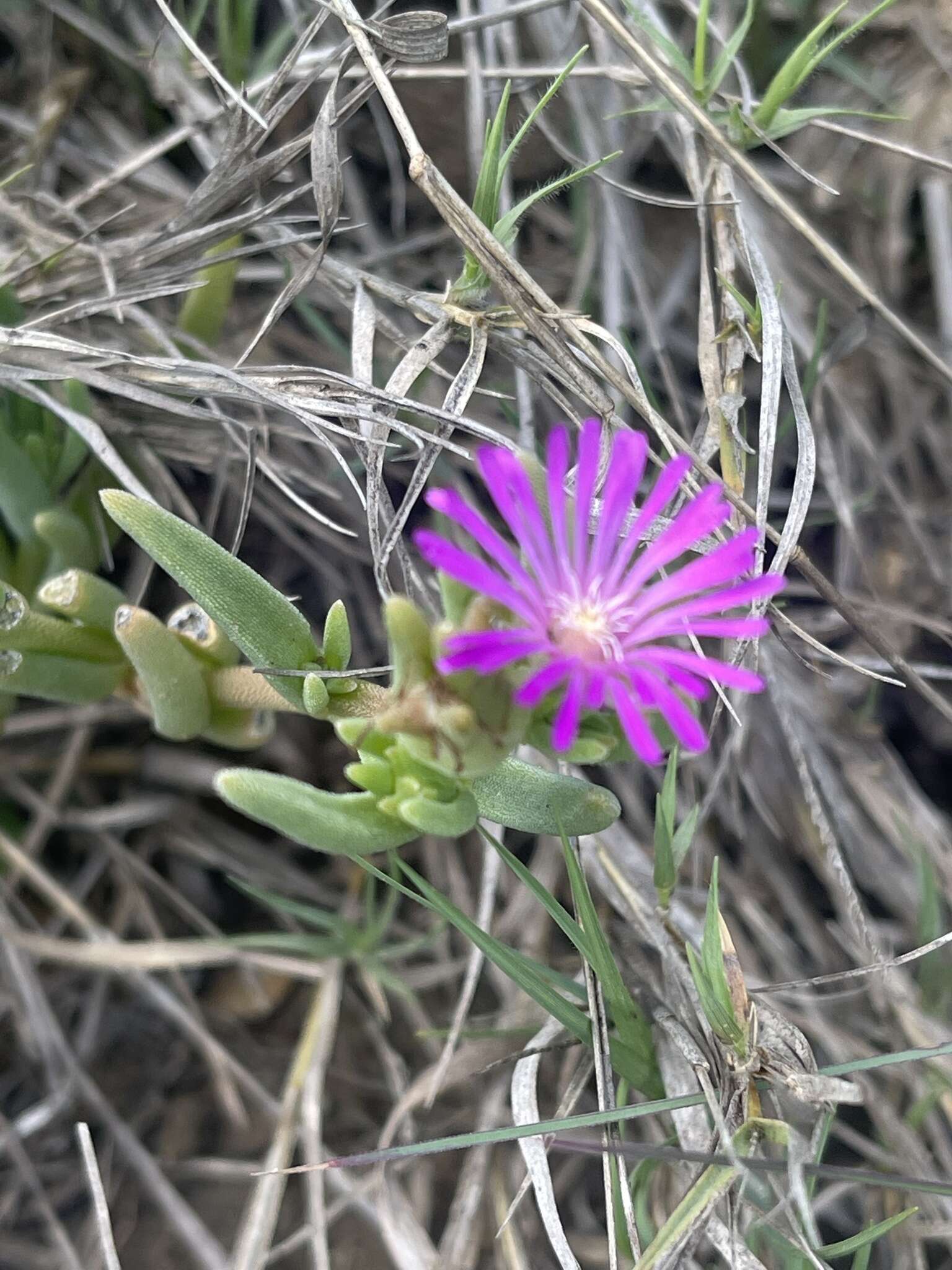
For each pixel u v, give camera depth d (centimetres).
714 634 8
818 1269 10
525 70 15
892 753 16
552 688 8
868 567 17
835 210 18
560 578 9
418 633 9
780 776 16
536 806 11
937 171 17
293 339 17
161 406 12
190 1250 14
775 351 13
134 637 12
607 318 16
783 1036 11
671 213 18
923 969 14
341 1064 16
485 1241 14
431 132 18
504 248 12
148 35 17
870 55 18
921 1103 13
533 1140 12
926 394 18
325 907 17
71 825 16
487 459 8
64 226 16
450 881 16
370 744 10
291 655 11
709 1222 11
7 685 12
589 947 11
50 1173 15
